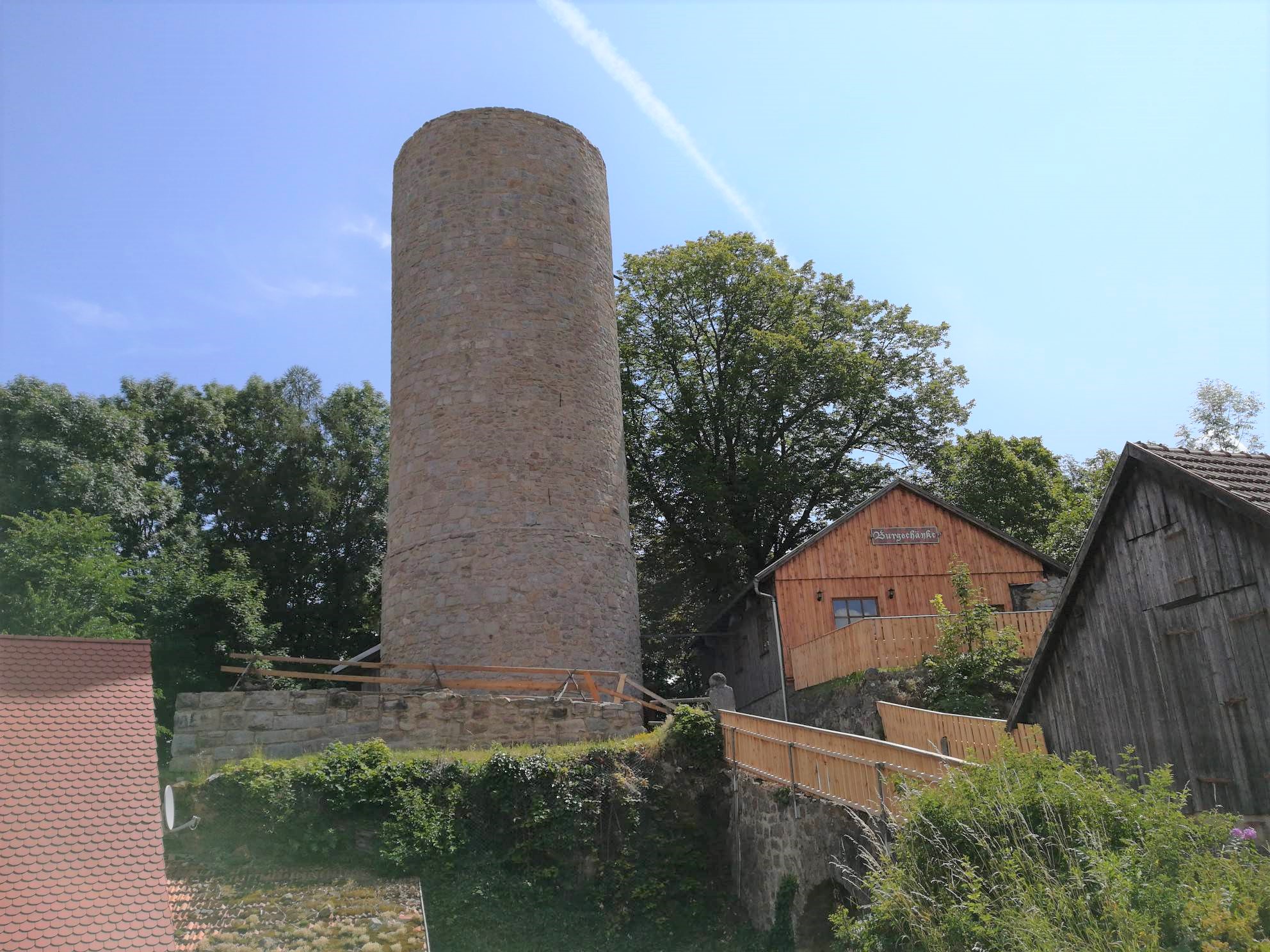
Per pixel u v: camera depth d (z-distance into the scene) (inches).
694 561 1154.7
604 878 494.0
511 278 757.9
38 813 343.0
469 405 726.5
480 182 779.4
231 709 517.0
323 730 533.3
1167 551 372.2
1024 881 255.6
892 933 286.2
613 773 526.9
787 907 443.2
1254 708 329.4
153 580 906.1
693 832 525.3
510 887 474.3
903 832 304.0
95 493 981.8
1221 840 256.1
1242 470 369.1
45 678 400.5
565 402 746.8
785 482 1080.8
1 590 771.4
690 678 1160.2
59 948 300.5
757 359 1098.1
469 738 560.7
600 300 804.0
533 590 689.6
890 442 1171.9
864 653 646.5
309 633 1205.7
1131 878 239.1
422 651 686.5
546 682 660.1
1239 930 212.7
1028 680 436.8
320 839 456.4
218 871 429.4
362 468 1316.4
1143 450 376.2
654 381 1191.6
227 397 1359.5
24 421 991.6
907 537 814.5
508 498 706.2
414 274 783.1
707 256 1142.3
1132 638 386.9
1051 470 1230.9
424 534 711.7
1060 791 283.0
